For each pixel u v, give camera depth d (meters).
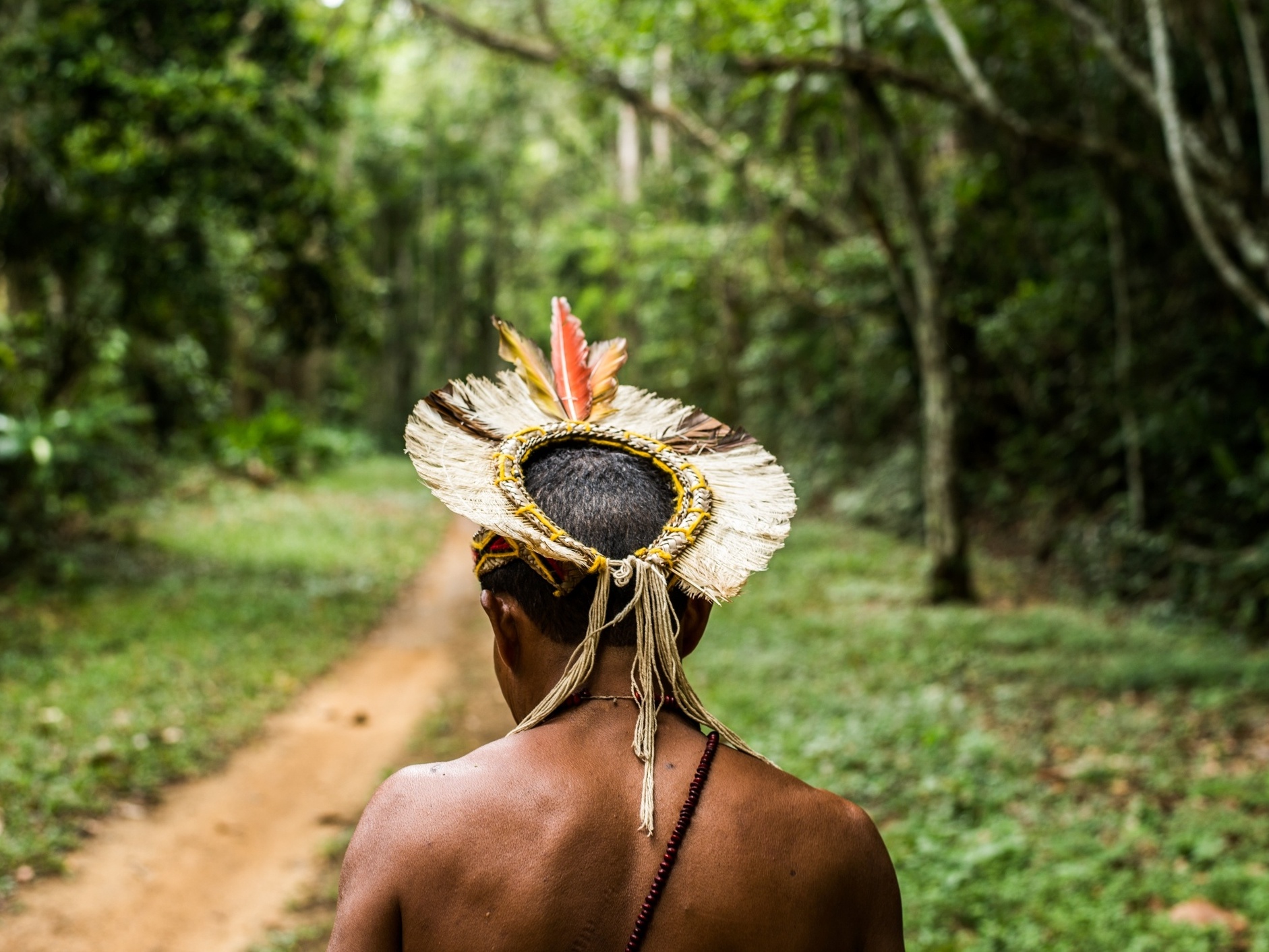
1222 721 7.14
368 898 1.07
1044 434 14.80
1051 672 8.57
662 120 15.99
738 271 18.80
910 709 7.64
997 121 10.41
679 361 23.77
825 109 13.11
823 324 19.20
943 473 11.84
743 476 1.29
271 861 5.52
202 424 22.09
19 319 12.66
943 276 14.63
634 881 1.06
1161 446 11.67
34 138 11.82
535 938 1.03
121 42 11.61
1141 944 4.23
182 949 4.59
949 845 5.32
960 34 11.49
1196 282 11.97
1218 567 10.62
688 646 1.25
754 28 10.47
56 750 6.31
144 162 11.83
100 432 14.41
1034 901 4.65
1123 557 11.91
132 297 13.35
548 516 1.21
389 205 39.12
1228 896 4.62
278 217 12.75
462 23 14.88
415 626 11.71
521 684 1.22
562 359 1.45
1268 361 10.86
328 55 12.56
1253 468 11.16
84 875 5.09
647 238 19.14
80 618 9.84
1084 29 10.22
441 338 45.34
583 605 1.18
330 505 20.61
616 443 1.31
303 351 14.29
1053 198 13.78
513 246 43.78
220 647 9.23
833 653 9.49
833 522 18.39
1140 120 11.04
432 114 35.75
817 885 1.09
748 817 1.09
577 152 33.31
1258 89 8.28
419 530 18.70
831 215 16.78
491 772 1.10
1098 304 12.70
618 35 12.80
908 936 4.38
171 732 6.98
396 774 1.13
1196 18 9.49
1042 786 6.17
